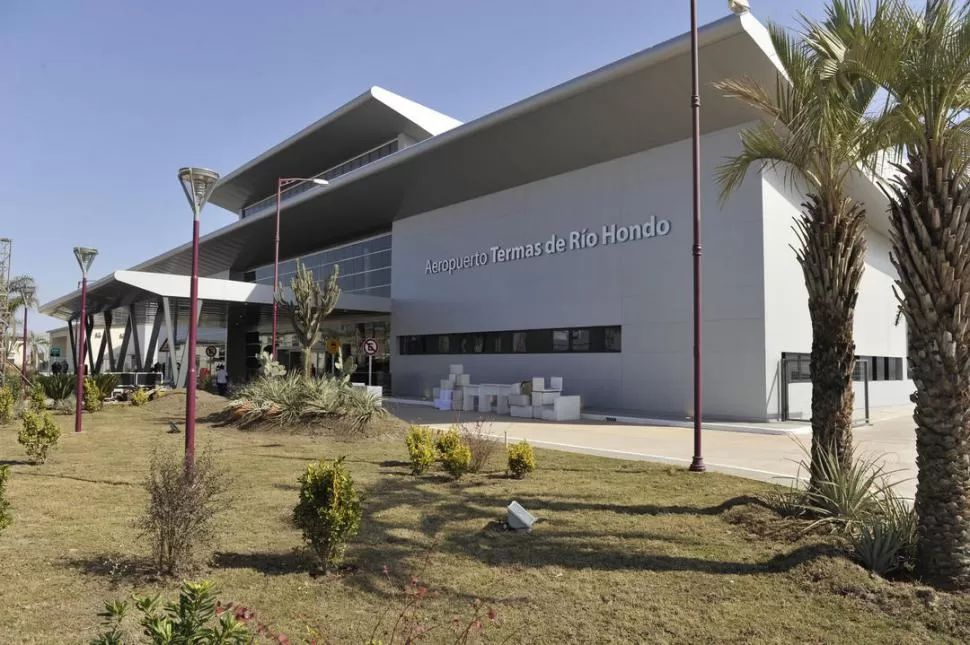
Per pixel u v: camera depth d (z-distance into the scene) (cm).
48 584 463
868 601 449
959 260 489
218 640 237
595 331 2180
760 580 494
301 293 1819
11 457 1070
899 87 559
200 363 5266
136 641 372
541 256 2381
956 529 482
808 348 1917
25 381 2472
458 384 2358
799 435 1477
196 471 532
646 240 2030
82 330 1518
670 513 702
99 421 1741
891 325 2970
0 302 3156
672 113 1850
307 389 1530
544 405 1955
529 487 845
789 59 726
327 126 3272
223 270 4891
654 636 397
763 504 719
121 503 727
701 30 1577
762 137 796
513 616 425
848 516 606
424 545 581
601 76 1817
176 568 484
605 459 1103
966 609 430
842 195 710
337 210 3181
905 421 2028
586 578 499
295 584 475
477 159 2416
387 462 1043
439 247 2886
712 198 1861
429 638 389
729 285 1808
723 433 1540
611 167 2145
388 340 3244
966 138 518
